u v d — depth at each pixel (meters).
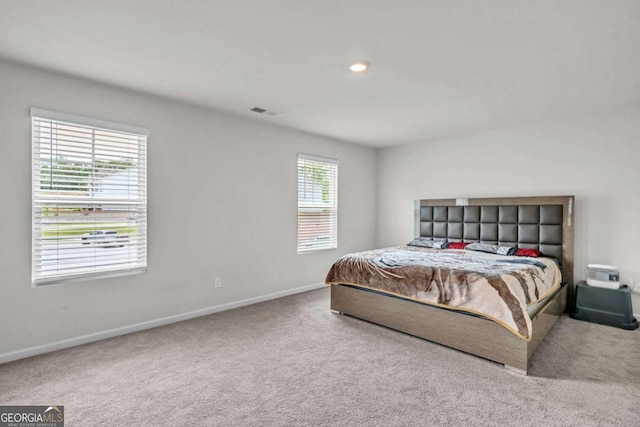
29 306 2.58
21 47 2.25
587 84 2.87
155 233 3.23
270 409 1.90
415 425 1.76
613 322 3.24
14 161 2.51
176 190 3.38
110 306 2.97
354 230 5.45
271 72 2.66
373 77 2.75
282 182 4.38
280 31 2.05
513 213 4.18
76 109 2.76
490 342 2.47
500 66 2.53
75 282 2.79
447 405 1.94
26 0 1.71
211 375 2.29
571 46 2.21
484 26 1.98
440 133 4.66
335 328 3.21
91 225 2.86
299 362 2.49
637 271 3.43
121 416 1.83
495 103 3.39
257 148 4.08
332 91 3.07
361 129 4.47
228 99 3.31
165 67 2.57
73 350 2.69
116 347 2.75
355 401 1.98
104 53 2.34
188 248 3.48
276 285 4.34
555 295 3.34
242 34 2.08
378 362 2.49
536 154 4.07
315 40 2.16
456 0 1.73
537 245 3.98
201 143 3.56
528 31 2.03
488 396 2.04
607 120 3.59
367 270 3.34
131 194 3.08
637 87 2.93
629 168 3.46
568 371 2.34
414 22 1.94
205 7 1.79
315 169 4.84
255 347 2.76
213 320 3.44
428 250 4.39
